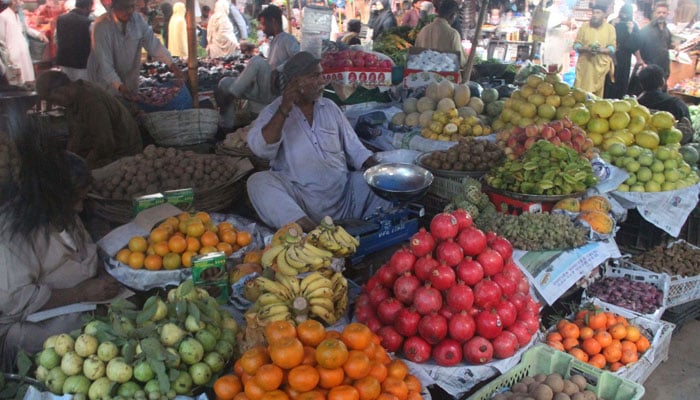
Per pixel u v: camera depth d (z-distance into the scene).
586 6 11.77
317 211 4.00
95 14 9.55
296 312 2.43
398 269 2.60
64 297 2.72
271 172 3.96
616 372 3.03
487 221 3.57
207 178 3.98
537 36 10.87
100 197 3.69
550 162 3.84
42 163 2.55
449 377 2.49
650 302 3.62
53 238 2.69
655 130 4.60
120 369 2.09
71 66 7.29
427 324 2.47
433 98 5.27
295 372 1.99
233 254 3.24
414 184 3.61
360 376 2.06
